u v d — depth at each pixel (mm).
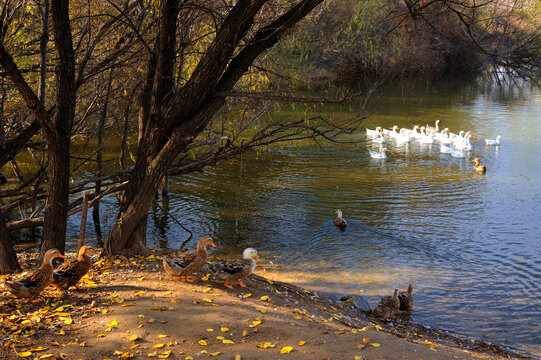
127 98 15805
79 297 8430
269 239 15992
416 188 21531
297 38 15859
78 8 14055
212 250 15109
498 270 13922
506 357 9297
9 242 10242
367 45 22844
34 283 7875
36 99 9242
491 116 38344
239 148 11359
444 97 46000
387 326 10523
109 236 10984
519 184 22125
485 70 51062
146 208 10828
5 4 10195
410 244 15625
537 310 11758
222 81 10336
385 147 29688
